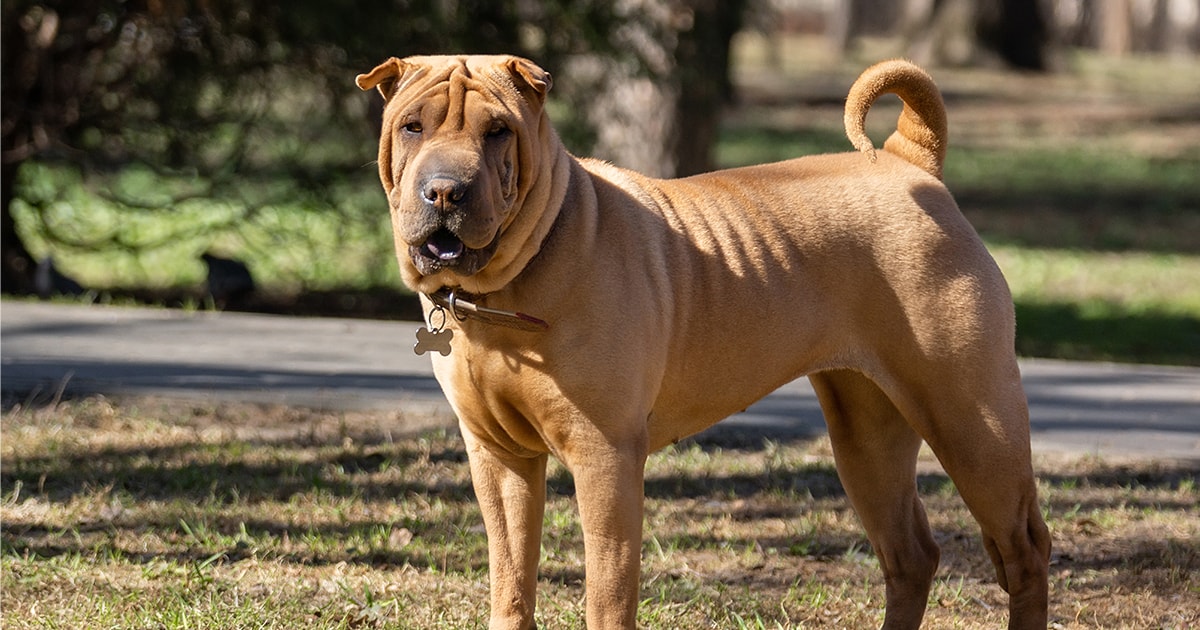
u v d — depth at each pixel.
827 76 54.31
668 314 5.36
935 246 5.77
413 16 14.55
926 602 6.30
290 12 14.12
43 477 8.17
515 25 14.84
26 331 12.31
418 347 5.16
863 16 81.06
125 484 8.38
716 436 9.84
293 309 15.77
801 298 5.68
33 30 14.47
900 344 5.76
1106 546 7.71
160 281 17.09
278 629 6.14
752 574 7.27
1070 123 41.50
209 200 16.33
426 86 4.93
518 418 5.30
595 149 15.80
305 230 16.33
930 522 8.12
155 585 6.64
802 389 11.34
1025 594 5.88
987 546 5.98
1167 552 7.57
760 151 31.84
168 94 14.74
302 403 10.27
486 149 4.81
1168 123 42.12
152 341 12.09
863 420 6.18
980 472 5.77
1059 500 8.48
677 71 15.63
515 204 4.93
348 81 14.94
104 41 14.41
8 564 6.81
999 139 37.69
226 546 7.27
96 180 16.09
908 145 6.18
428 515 7.96
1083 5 77.50
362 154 15.33
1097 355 15.22
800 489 8.74
